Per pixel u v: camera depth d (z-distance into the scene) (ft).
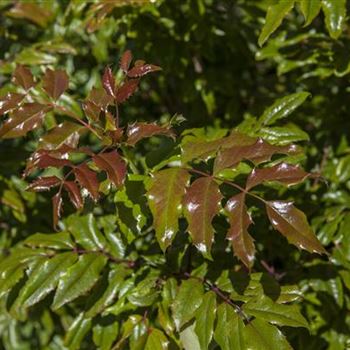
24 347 5.06
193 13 4.48
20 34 4.99
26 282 3.84
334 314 4.12
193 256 3.91
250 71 5.04
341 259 4.02
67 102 4.41
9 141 4.82
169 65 4.58
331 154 4.48
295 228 3.46
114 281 3.86
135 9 4.41
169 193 3.49
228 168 3.51
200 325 3.58
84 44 4.93
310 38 4.30
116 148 3.65
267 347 3.51
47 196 4.61
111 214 4.18
